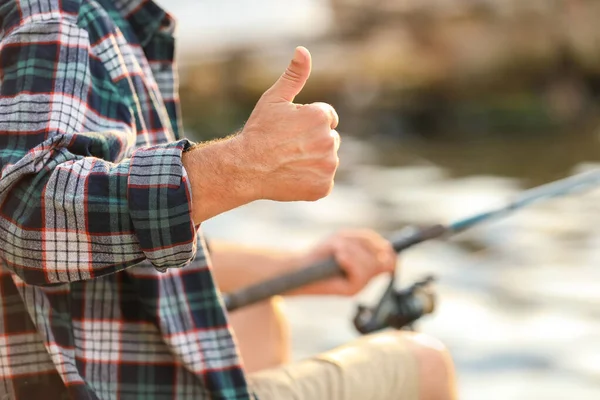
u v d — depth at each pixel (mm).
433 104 22859
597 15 22734
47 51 2227
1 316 2330
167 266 2135
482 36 22906
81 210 2088
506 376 5883
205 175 2113
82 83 2232
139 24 2562
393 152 18859
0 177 2133
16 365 2324
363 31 24000
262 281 3164
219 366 2395
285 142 2102
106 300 2342
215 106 23828
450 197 13203
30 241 2115
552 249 9359
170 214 2082
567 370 5961
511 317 7152
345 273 3352
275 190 2133
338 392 2662
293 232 10727
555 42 22688
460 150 19156
